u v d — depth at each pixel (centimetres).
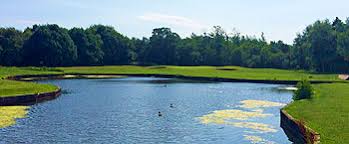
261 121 4350
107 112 4972
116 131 3822
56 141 3391
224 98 6625
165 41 19175
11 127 3919
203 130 3859
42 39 15488
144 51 19538
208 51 18850
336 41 13825
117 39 18738
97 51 17462
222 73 12731
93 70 13838
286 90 8131
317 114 3859
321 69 14200
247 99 6488
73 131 3800
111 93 7338
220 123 4216
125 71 13600
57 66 15838
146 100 6288
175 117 4619
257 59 17275
